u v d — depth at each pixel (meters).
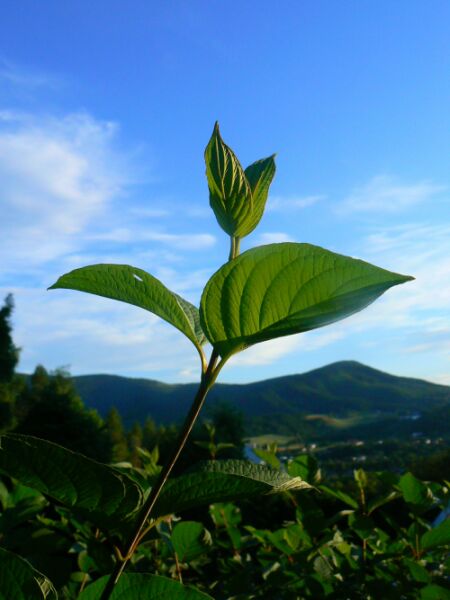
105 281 0.29
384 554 0.60
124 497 0.27
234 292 0.27
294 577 0.59
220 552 0.81
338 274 0.26
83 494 0.27
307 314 0.27
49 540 0.56
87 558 0.55
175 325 0.29
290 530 0.65
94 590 0.30
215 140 0.31
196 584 0.62
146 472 0.69
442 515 0.67
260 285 0.27
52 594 0.27
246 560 0.73
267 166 0.32
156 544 0.68
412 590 0.56
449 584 0.57
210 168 0.31
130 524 0.28
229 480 0.27
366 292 0.26
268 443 0.75
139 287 0.29
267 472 0.30
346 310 0.26
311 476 0.66
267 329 0.28
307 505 0.64
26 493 0.59
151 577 0.28
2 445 0.25
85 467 0.26
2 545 0.54
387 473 0.66
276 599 0.58
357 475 0.68
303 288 0.26
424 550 0.60
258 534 0.70
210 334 0.28
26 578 0.26
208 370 0.28
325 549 0.67
